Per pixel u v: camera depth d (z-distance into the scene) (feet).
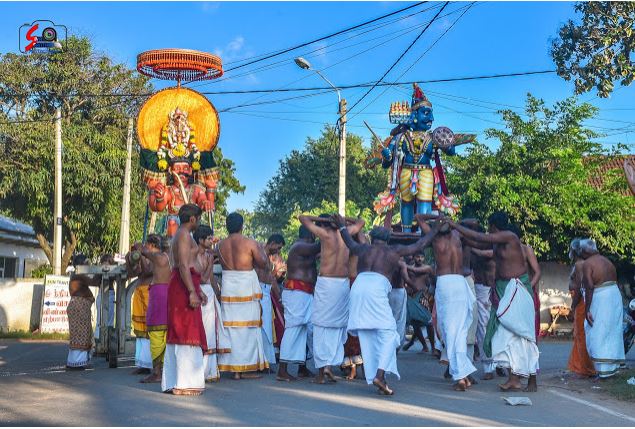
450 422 20.74
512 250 27.53
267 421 20.62
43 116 89.76
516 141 70.64
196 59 50.01
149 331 29.63
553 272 73.20
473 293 31.81
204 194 51.24
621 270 69.56
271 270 34.55
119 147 87.25
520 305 27.17
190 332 25.70
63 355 46.68
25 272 99.96
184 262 25.80
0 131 80.94
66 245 88.63
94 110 90.94
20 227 94.53
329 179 147.74
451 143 38.73
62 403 23.71
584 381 30.63
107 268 36.60
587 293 30.42
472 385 29.04
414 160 39.60
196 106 51.24
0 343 58.59
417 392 26.81
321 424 20.20
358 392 26.58
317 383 28.96
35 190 78.74
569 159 66.80
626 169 31.78
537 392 27.20
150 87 94.48
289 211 151.23
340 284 29.12
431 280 40.16
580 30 40.96
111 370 34.99
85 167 79.87
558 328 72.43
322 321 28.94
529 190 66.74
